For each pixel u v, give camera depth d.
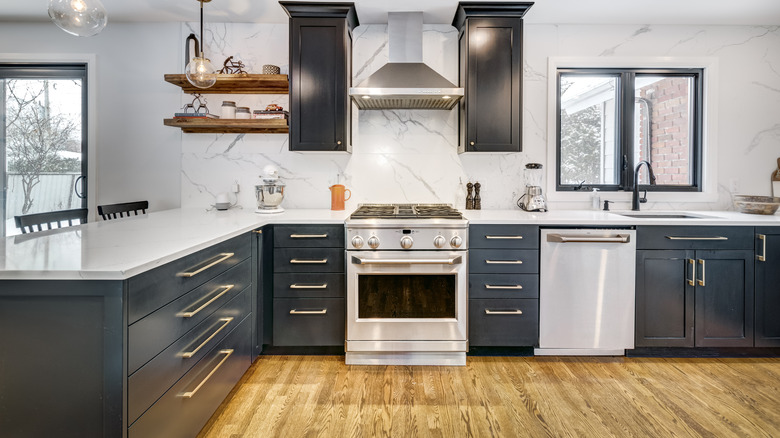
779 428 1.77
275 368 2.39
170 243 1.53
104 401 1.11
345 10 2.75
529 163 3.06
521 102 2.79
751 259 2.48
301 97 2.80
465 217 2.57
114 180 3.15
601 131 3.19
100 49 3.10
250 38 3.11
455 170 3.13
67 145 3.21
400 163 3.13
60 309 1.12
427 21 3.00
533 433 1.75
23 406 1.14
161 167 3.15
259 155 3.16
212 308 1.71
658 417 1.86
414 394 2.09
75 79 3.20
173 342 1.38
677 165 3.21
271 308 2.50
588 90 3.19
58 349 1.12
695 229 2.46
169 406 1.36
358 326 2.43
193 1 2.76
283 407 1.96
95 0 1.58
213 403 1.72
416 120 3.12
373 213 2.58
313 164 3.15
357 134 3.13
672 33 3.07
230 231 1.87
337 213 2.79
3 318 1.13
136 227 2.00
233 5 2.81
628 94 3.11
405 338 2.44
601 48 3.07
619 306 2.47
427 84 2.69
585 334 2.49
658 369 2.37
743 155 3.11
